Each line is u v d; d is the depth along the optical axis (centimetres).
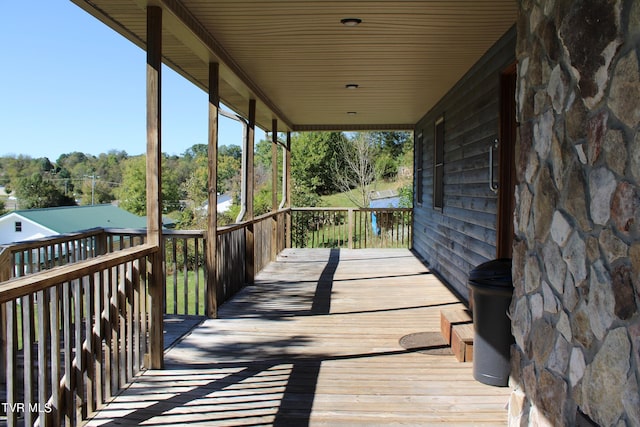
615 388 169
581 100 193
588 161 188
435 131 786
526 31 252
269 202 1967
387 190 2280
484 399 303
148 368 352
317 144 2317
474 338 336
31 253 361
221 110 575
